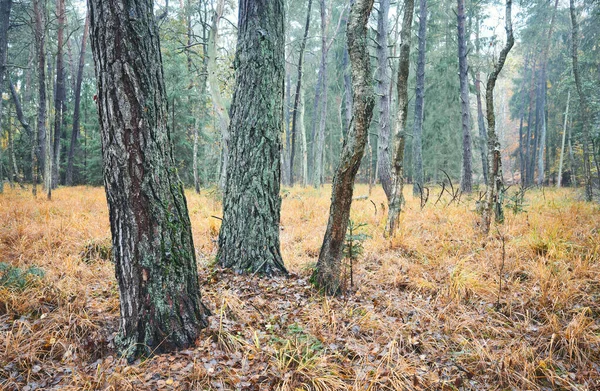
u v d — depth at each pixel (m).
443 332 3.92
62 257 5.74
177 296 3.26
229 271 5.14
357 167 4.23
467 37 21.00
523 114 32.47
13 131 22.11
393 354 3.44
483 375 3.28
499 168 7.76
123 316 3.23
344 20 21.58
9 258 5.72
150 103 3.01
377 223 8.37
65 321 3.64
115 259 3.19
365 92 4.02
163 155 3.14
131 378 2.84
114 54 2.86
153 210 3.09
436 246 6.35
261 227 5.19
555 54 28.58
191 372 2.94
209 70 8.95
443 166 24.89
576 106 21.94
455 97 22.73
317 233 7.81
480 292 4.64
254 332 3.59
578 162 24.91
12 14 17.17
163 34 13.61
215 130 19.22
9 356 3.11
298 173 39.44
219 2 9.16
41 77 15.41
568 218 7.56
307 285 4.87
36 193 15.05
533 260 5.30
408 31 6.79
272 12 5.20
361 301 4.53
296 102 20.81
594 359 3.39
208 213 9.95
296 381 2.97
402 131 7.00
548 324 3.81
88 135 27.97
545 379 3.23
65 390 2.75
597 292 4.41
